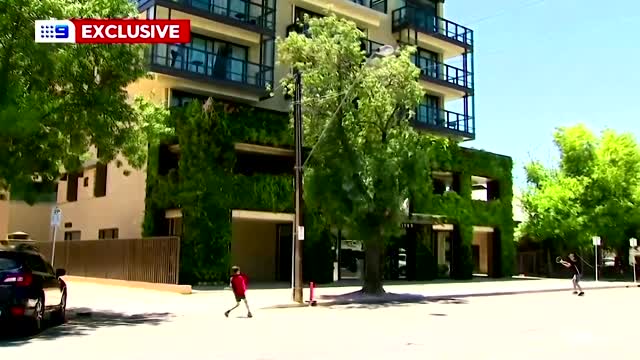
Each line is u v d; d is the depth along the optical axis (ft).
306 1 115.03
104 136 52.75
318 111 78.38
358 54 78.38
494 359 32.14
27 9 44.34
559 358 32.65
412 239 118.11
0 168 48.83
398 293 83.97
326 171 77.56
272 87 107.34
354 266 108.68
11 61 45.88
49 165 51.96
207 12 99.66
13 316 39.70
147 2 96.48
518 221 147.84
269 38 108.37
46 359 32.01
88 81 51.34
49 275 46.80
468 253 122.72
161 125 59.52
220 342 38.91
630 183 140.15
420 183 80.18
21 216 128.16
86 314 55.72
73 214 119.65
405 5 131.13
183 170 87.66
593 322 51.62
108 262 92.99
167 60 95.91
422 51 137.90
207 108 88.28
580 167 142.61
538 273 152.15
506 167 132.87
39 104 47.60
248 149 99.71
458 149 123.13
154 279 83.92
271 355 33.55
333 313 60.39
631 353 34.60
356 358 32.45
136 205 98.94
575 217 137.28
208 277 86.48
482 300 78.89
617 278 143.23
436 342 38.83
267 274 109.91
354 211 76.13
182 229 87.66
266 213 94.63
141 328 46.93
